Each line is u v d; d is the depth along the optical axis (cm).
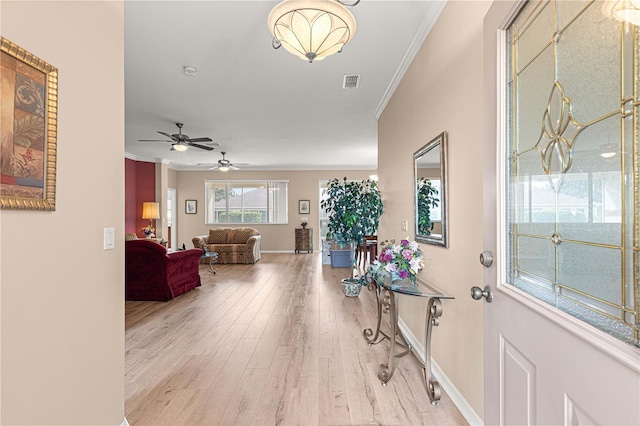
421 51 258
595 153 74
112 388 169
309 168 985
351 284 460
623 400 60
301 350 283
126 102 405
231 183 998
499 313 112
